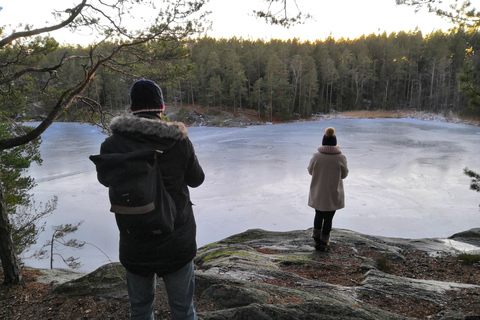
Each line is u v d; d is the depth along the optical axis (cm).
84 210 2012
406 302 316
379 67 12975
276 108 10025
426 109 11006
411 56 12569
